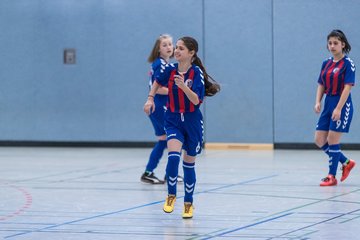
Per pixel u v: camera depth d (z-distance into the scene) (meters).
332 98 11.70
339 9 16.72
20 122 18.91
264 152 16.91
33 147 18.78
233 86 17.47
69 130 18.66
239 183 12.20
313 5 16.88
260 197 10.75
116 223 8.98
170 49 11.75
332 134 11.65
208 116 17.70
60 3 18.39
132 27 18.00
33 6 18.55
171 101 9.08
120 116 18.30
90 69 18.36
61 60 18.50
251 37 17.27
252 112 17.42
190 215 9.22
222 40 17.44
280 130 17.33
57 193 11.45
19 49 18.72
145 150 17.73
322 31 16.88
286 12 17.03
